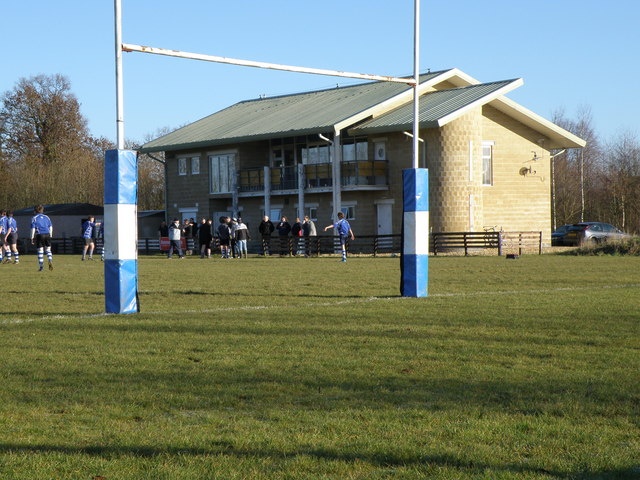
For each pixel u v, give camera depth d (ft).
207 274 79.66
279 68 50.34
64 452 17.75
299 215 144.15
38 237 89.86
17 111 250.78
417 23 54.34
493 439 18.42
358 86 164.14
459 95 141.18
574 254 117.29
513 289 57.72
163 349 31.37
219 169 165.99
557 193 229.25
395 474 16.08
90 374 26.43
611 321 38.29
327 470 16.37
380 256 127.75
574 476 15.89
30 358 29.53
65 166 239.30
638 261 94.53
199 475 16.11
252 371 26.58
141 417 20.84
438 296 52.39
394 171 142.31
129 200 44.55
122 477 16.06
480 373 25.95
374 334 34.83
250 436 18.80
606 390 23.18
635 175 218.79
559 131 146.30
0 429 19.65
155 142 173.78
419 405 21.75
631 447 17.80
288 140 157.58
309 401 22.31
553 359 28.30
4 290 61.11
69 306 48.98
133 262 44.86
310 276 75.00
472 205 136.15
